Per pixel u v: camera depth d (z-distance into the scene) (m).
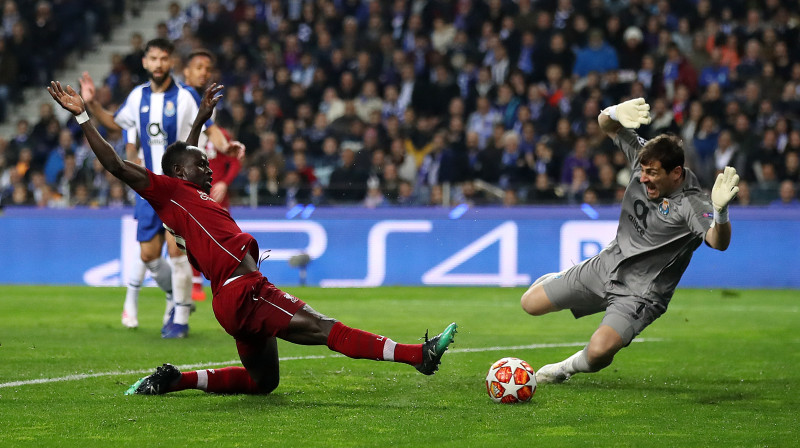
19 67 45.09
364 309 24.33
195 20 45.94
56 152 38.53
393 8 42.31
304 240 31.84
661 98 35.59
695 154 33.34
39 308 24.48
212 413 10.85
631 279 12.55
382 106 38.62
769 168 32.00
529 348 17.00
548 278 13.55
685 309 24.69
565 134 33.75
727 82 37.31
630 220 12.58
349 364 14.74
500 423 10.42
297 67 41.91
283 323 10.88
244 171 33.84
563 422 10.50
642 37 38.66
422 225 31.48
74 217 32.72
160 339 17.84
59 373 13.75
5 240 33.16
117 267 32.41
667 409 11.31
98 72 46.81
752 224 30.36
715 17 40.31
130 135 18.55
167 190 11.27
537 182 31.30
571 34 38.75
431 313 23.33
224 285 10.96
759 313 23.73
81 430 10.00
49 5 46.38
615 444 9.48
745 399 12.04
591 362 12.45
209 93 12.48
